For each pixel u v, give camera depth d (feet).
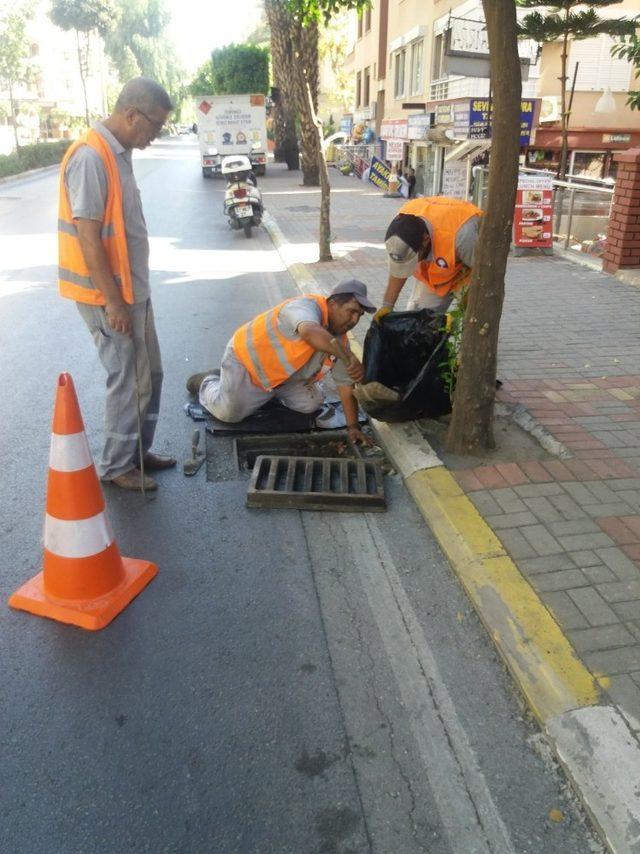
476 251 12.77
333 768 7.78
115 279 11.96
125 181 11.78
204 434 15.90
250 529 12.35
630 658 8.80
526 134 49.29
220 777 7.66
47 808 7.30
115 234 11.68
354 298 14.34
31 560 11.48
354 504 12.84
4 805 7.32
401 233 14.75
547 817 7.19
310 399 15.98
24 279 32.55
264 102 90.99
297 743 8.09
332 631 9.87
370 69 107.65
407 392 14.57
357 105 122.83
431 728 8.27
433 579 10.98
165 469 14.39
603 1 38.04
